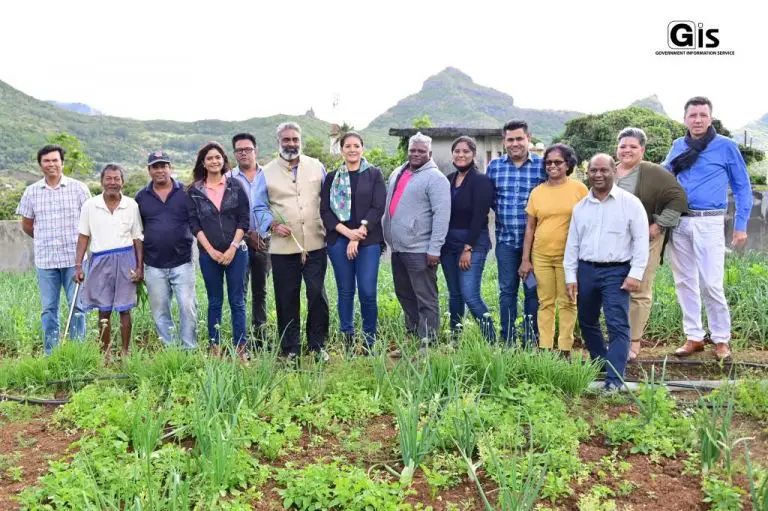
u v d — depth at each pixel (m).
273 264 6.80
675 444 4.51
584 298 5.75
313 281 6.83
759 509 3.50
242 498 3.85
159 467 4.08
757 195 12.21
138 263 7.18
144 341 8.31
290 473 4.11
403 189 6.80
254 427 4.61
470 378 5.48
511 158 6.68
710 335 7.11
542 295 6.41
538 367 5.60
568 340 6.44
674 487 4.01
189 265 7.11
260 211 6.71
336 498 3.77
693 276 6.87
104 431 4.54
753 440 4.56
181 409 4.98
